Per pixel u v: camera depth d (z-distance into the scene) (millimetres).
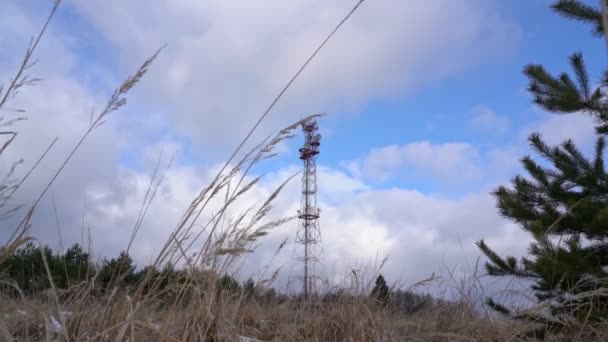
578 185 6691
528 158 7191
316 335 3721
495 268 6648
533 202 7145
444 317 4504
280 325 3814
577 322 3928
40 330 2188
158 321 2619
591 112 6828
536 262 5234
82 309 2418
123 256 2607
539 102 7148
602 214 5414
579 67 6867
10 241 2016
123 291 2525
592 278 4156
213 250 2467
